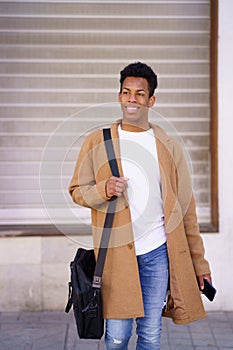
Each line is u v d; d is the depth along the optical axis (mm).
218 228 6176
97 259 3715
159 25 6148
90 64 6180
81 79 6195
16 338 5645
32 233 6125
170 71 6199
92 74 6191
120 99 3895
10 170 6234
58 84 6191
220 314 6234
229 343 5566
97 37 6156
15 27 6113
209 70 6195
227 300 6262
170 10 6137
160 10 6137
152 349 3904
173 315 3910
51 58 6164
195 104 6230
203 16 6129
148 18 6141
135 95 3795
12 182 6238
